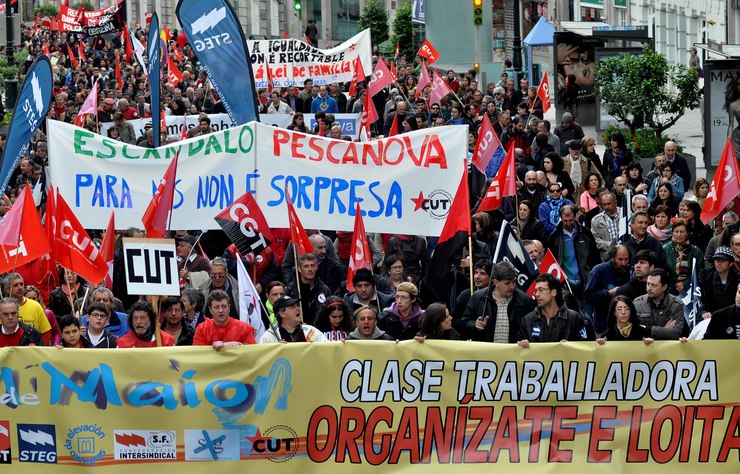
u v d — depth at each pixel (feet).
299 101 120.67
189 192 54.44
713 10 153.48
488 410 37.14
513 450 37.17
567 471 37.14
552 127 135.33
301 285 50.08
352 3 413.59
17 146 59.11
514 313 44.37
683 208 56.80
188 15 67.10
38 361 36.78
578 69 127.13
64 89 149.89
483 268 47.78
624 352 36.96
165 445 37.04
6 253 46.65
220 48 67.00
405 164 53.67
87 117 98.37
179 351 36.88
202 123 92.38
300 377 36.94
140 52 175.42
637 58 101.14
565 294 46.37
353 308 47.83
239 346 36.94
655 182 72.54
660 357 36.99
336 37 413.80
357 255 48.83
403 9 233.35
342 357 36.94
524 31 211.20
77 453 36.99
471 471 37.11
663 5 178.29
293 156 54.03
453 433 37.11
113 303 48.49
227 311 42.42
